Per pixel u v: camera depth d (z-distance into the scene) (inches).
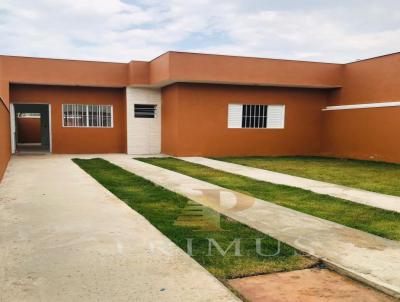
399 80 546.6
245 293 134.3
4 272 145.6
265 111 653.3
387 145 559.2
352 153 621.3
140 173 414.9
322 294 134.9
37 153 655.1
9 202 263.3
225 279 144.8
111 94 669.3
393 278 145.6
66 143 649.6
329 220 227.8
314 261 163.5
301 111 673.0
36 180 359.9
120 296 127.8
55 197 281.1
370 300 131.3
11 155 614.2
